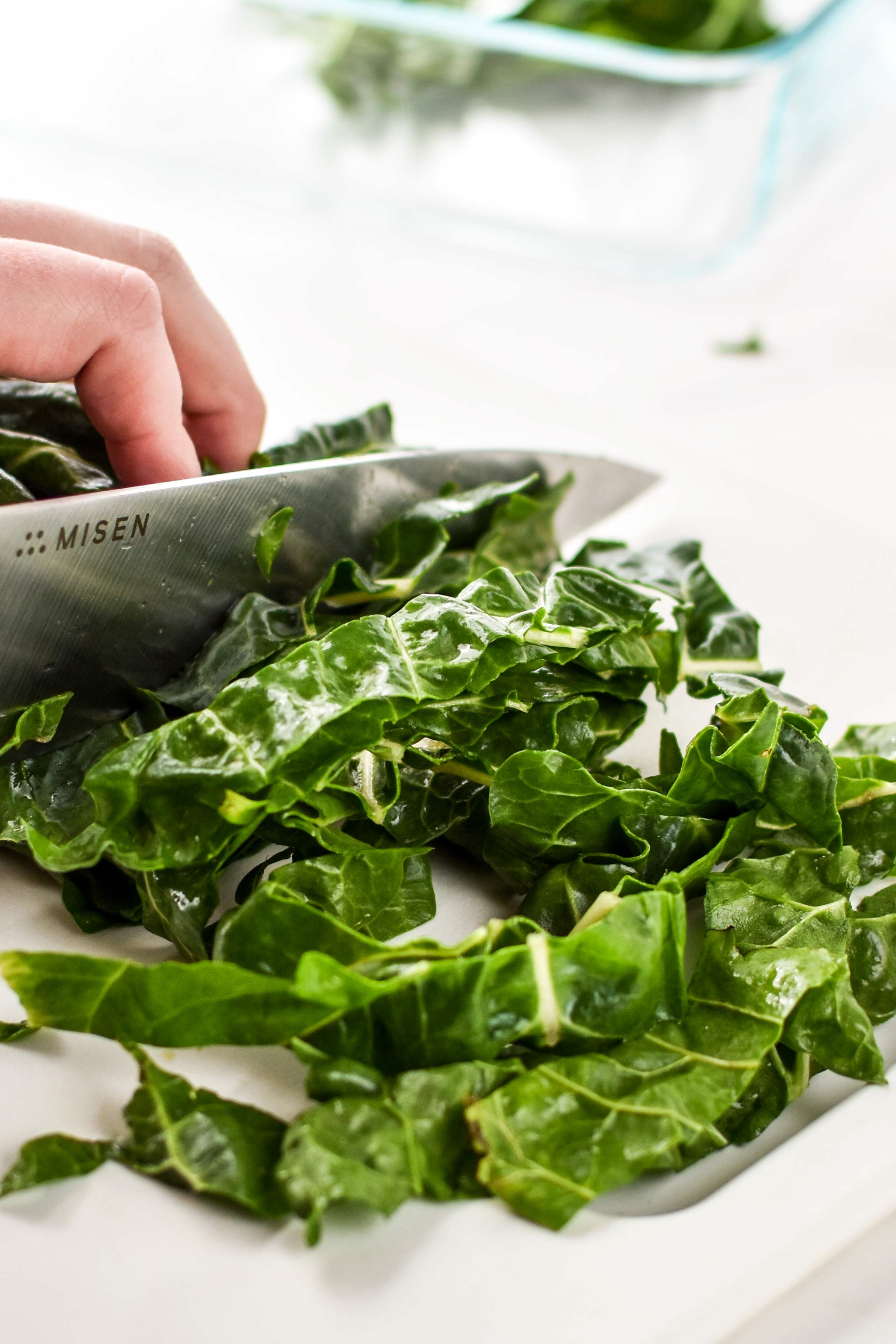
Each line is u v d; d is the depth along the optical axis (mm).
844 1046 406
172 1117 388
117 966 390
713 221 752
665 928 404
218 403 519
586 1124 391
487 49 693
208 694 449
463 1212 386
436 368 631
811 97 725
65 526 431
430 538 486
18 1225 383
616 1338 375
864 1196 392
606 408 640
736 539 550
